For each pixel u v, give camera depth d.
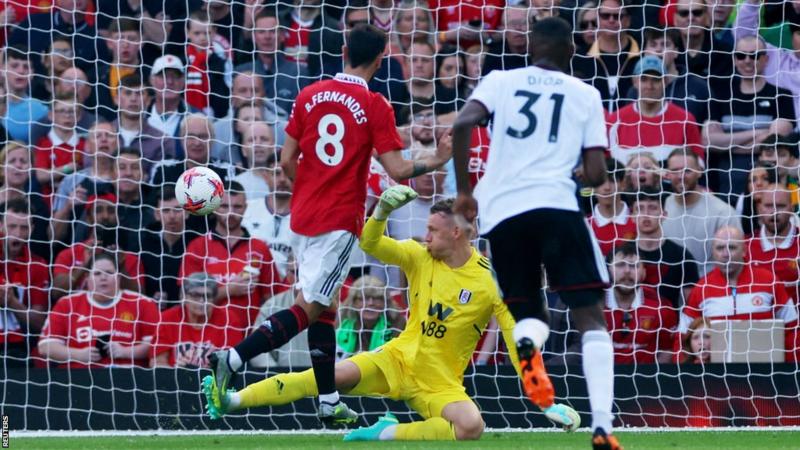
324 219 22.22
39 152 34.50
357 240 22.77
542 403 16.02
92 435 27.36
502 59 35.53
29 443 24.62
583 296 16.42
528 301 16.81
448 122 34.28
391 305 30.89
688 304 31.39
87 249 32.56
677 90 35.56
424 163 22.52
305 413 29.27
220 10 37.06
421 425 24.44
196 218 32.97
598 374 16.25
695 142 34.81
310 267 22.38
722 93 35.81
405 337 25.19
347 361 24.66
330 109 22.34
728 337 29.66
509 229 16.55
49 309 32.09
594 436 15.99
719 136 35.16
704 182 34.78
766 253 32.34
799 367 29.42
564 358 30.17
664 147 34.50
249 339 22.19
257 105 35.44
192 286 31.03
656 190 32.84
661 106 34.72
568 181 16.59
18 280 32.38
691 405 29.42
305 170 22.58
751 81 35.88
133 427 28.94
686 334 31.19
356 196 22.42
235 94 35.56
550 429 28.75
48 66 35.84
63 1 37.06
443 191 33.66
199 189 24.19
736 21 36.66
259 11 36.84
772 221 32.44
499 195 16.67
